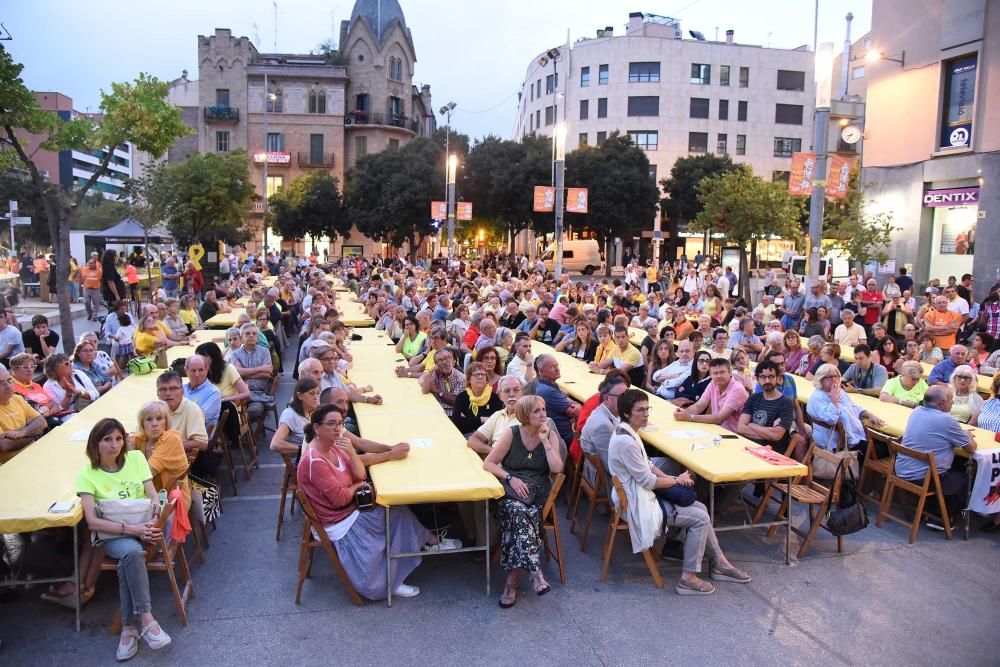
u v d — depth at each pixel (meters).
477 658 4.39
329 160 61.41
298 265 37.69
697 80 60.88
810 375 9.52
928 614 5.01
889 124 24.11
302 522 6.46
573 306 12.65
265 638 4.57
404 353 10.83
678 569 5.70
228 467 7.15
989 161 20.83
